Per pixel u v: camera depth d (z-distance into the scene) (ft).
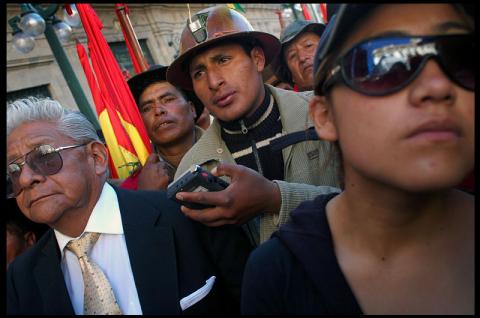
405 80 2.03
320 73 2.45
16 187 3.96
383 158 2.09
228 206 3.80
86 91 23.72
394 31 2.10
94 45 8.89
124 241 4.32
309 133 5.07
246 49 5.38
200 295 4.12
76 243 4.22
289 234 2.66
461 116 2.01
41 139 3.93
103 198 4.43
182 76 6.16
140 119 8.80
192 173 3.80
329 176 4.95
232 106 5.16
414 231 2.39
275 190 4.14
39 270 4.09
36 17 10.28
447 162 1.96
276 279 2.63
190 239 4.38
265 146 5.38
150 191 4.91
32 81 21.76
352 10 2.17
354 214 2.49
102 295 3.98
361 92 2.12
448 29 2.07
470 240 2.42
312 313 2.47
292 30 9.07
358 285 2.45
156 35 30.19
